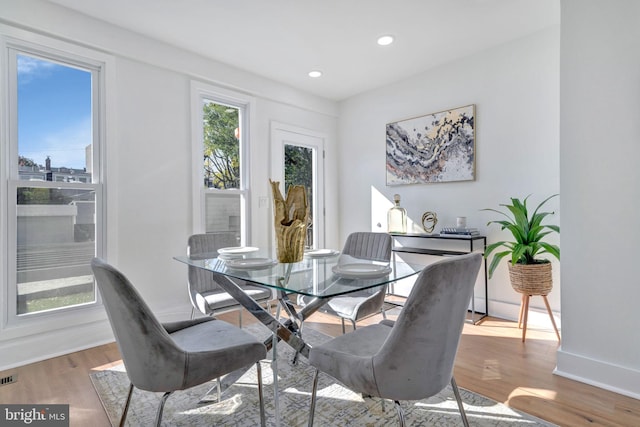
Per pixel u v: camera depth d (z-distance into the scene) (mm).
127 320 1172
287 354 2387
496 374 2041
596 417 1608
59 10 2381
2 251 2203
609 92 1853
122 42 2678
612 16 1837
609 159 1858
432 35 2832
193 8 2426
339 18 2561
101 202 2621
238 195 3514
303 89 4031
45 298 2393
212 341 1507
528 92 2879
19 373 2107
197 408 1734
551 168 2770
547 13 2525
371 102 4086
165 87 2959
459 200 3332
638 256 1777
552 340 2545
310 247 4180
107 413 1691
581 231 1959
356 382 1227
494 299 3113
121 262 2697
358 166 4250
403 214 3715
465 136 3254
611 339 1861
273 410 1714
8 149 2246
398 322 1134
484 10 2477
